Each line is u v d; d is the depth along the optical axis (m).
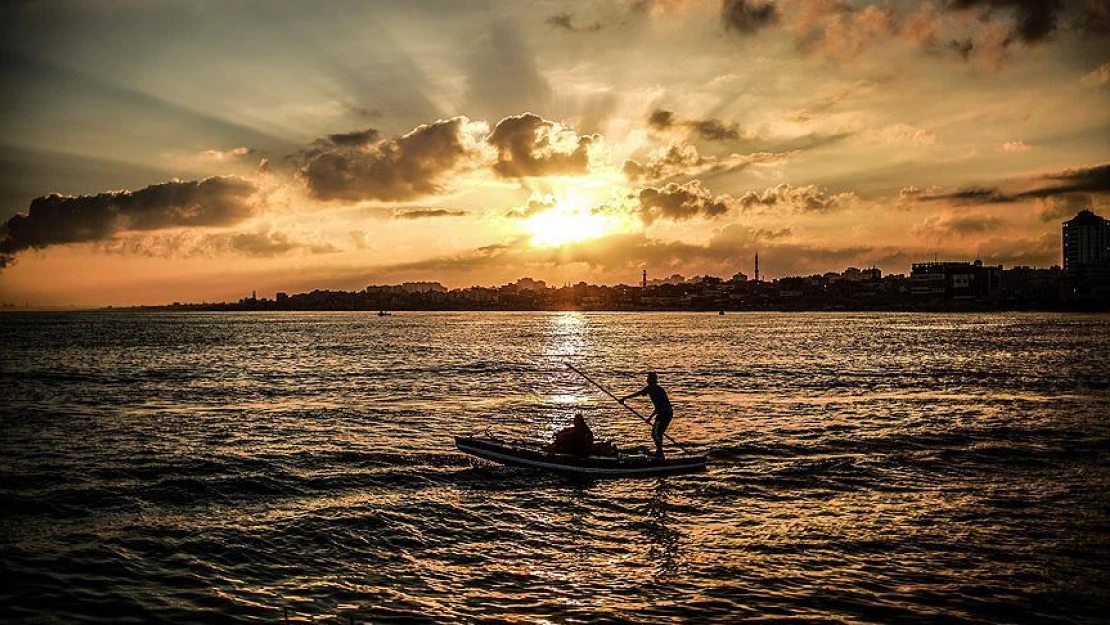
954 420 29.17
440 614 10.71
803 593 11.45
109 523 15.12
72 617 10.59
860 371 52.94
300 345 90.56
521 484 18.70
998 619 10.49
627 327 169.12
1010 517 15.45
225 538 14.13
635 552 13.45
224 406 33.75
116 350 79.81
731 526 15.03
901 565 12.63
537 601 11.20
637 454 22.38
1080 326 159.25
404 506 16.55
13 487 18.00
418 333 132.75
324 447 23.44
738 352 76.69
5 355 71.19
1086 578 12.01
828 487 18.25
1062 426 27.47
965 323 187.12
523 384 44.91
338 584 11.88
